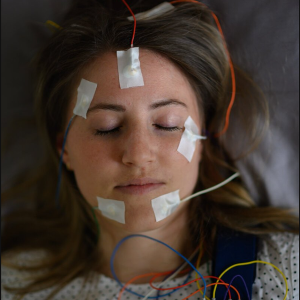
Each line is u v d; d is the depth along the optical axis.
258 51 1.49
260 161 1.51
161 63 1.21
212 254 1.33
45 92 1.43
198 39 1.29
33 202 1.76
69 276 1.45
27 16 1.68
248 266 1.25
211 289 1.26
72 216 1.58
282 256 1.30
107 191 1.21
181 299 1.28
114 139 1.19
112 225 1.35
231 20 1.49
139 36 1.21
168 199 1.21
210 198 1.43
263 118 1.50
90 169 1.21
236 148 1.52
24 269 1.52
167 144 1.18
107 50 1.20
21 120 1.76
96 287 1.39
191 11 1.35
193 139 1.24
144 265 1.37
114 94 1.16
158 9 1.30
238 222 1.38
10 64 1.73
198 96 1.35
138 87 1.16
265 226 1.42
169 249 1.36
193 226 1.39
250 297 1.20
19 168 1.77
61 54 1.30
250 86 1.50
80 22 1.32
